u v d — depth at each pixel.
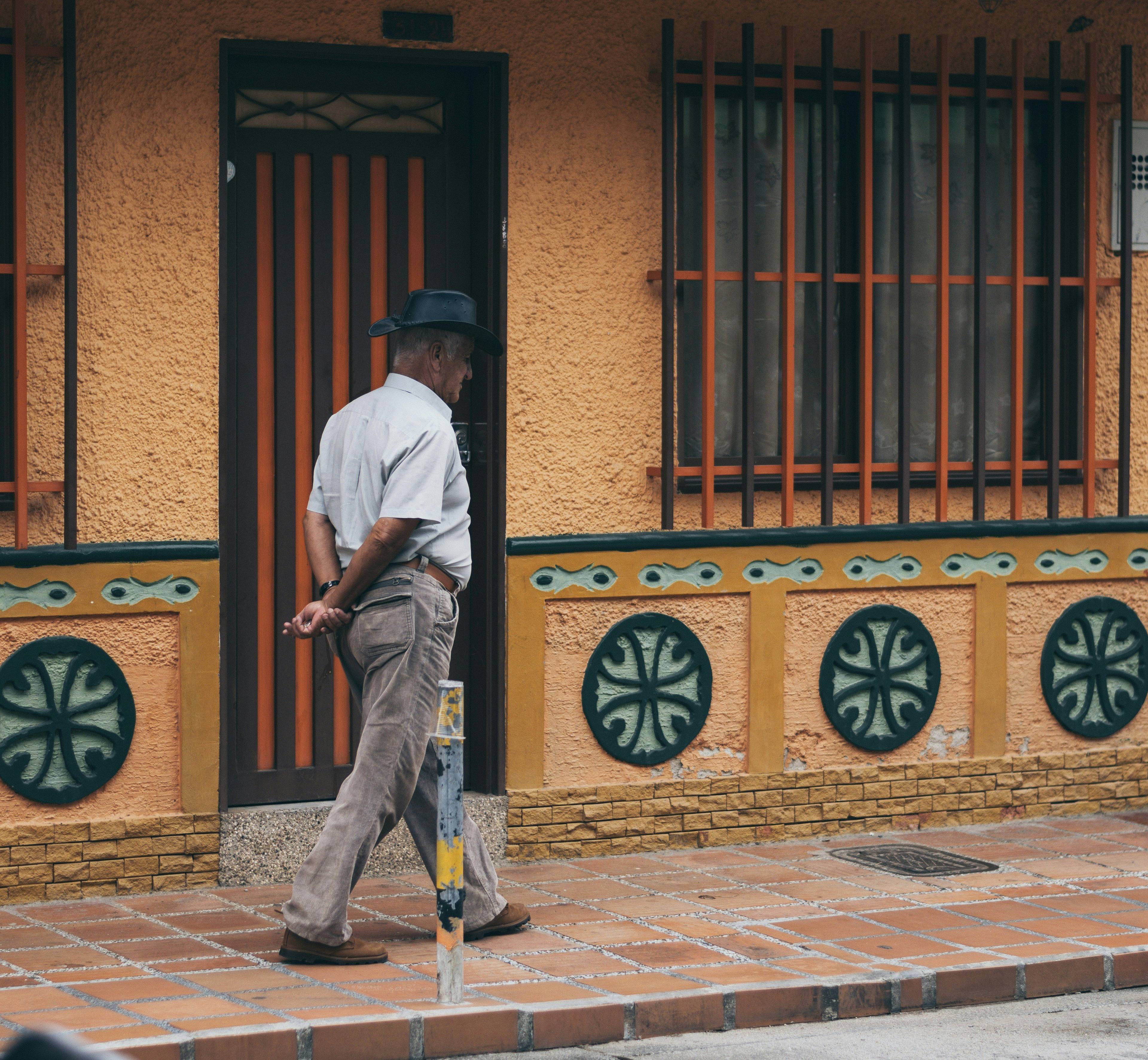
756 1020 4.52
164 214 5.63
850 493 6.68
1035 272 7.07
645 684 6.27
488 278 6.11
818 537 6.45
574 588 6.16
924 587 6.64
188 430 5.68
